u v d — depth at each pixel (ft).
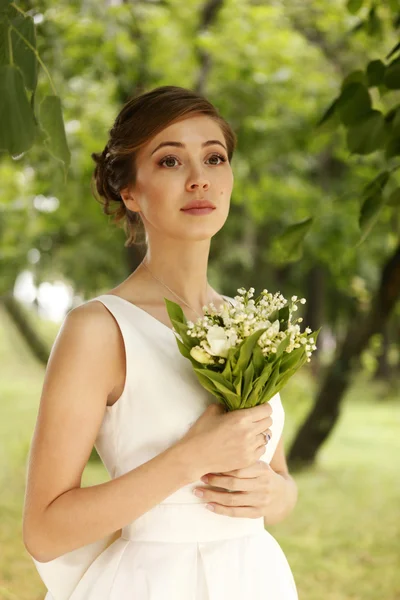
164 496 5.57
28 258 39.99
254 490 6.01
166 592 5.69
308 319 55.62
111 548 6.08
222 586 5.83
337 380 27.43
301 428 28.71
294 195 30.50
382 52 23.57
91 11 19.38
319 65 29.99
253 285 52.39
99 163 6.88
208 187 6.16
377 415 48.24
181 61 26.40
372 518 22.98
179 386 5.98
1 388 47.47
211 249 40.50
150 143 6.22
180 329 5.76
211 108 6.33
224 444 5.65
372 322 26.13
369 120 8.77
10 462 28.73
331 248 29.68
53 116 6.37
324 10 25.85
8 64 5.86
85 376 5.68
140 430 5.92
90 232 36.47
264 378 5.73
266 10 25.54
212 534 5.98
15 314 41.78
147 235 6.59
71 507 5.45
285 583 6.16
